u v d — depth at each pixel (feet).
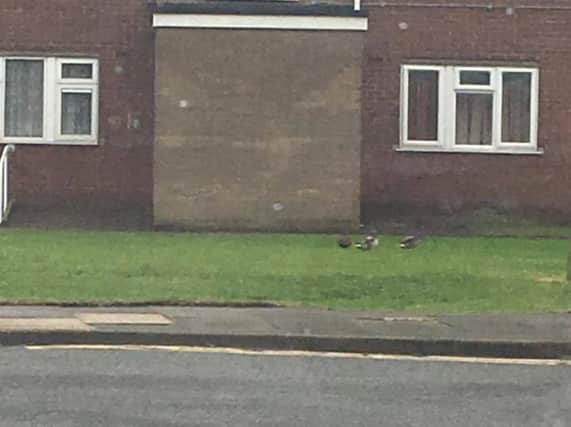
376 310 45.88
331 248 65.72
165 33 75.82
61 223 79.41
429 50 81.92
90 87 81.10
